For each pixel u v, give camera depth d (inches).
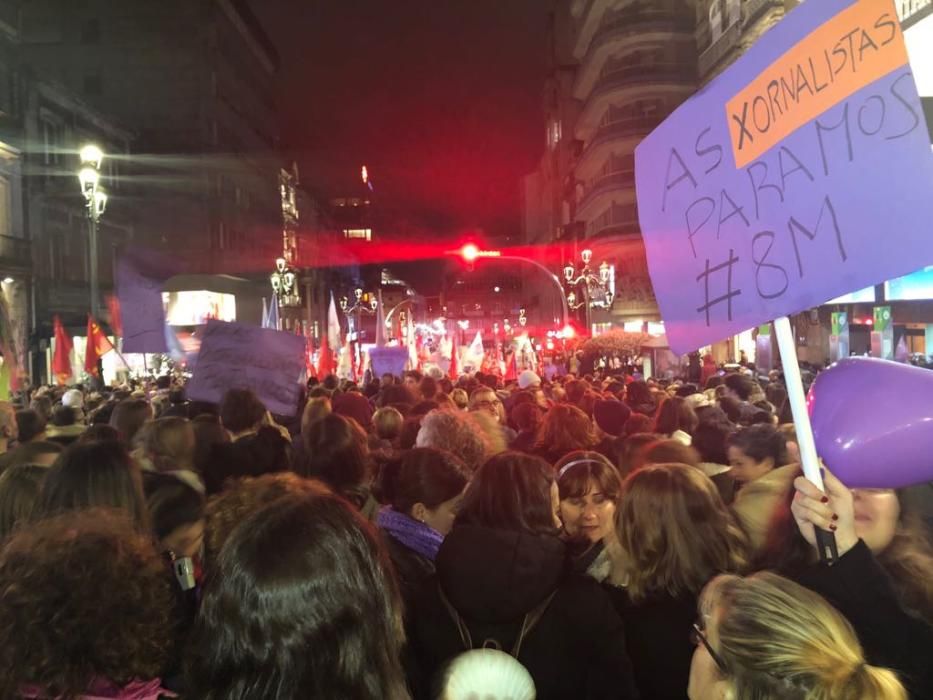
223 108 2554.1
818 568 93.5
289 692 67.0
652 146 133.0
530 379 526.0
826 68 102.0
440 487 153.3
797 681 66.5
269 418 264.2
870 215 96.1
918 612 103.5
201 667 70.0
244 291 2659.9
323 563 70.0
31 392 651.5
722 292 117.9
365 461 192.2
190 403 330.0
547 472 123.6
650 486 123.3
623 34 1935.3
